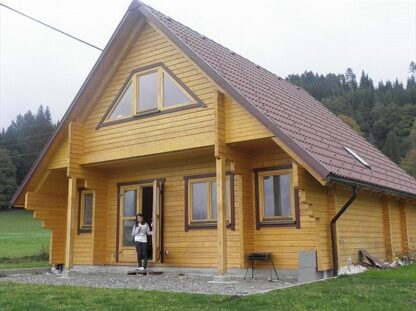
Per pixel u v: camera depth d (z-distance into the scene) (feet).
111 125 46.50
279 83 57.57
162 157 44.80
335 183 34.86
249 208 40.96
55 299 27.25
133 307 24.14
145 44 45.83
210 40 51.67
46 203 53.83
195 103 40.98
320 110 60.95
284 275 38.86
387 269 39.75
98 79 47.29
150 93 44.78
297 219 39.06
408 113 234.99
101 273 48.44
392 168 57.98
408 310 22.99
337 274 37.27
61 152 49.88
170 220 46.09
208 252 43.19
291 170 39.99
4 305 25.79
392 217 50.67
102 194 50.78
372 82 353.31
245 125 37.55
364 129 238.89
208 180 44.29
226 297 25.96
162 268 45.73
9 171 217.77
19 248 95.14
